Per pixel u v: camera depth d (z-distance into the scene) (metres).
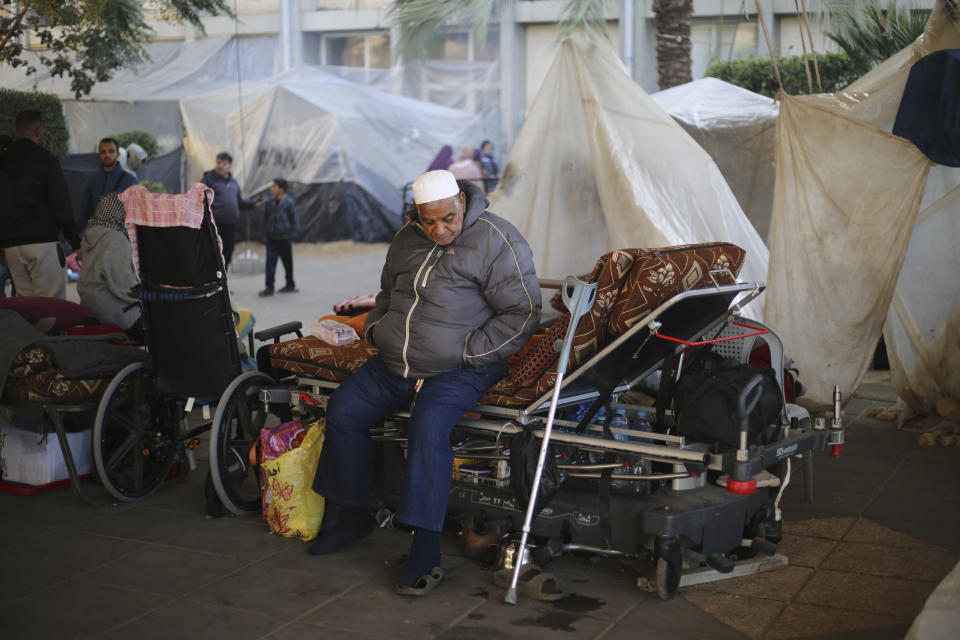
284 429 4.17
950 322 5.50
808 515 4.29
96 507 4.47
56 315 5.12
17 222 6.38
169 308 4.29
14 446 4.68
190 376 4.40
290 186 16.12
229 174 10.67
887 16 7.78
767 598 3.46
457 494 3.90
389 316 3.77
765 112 7.72
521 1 21.38
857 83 5.66
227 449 4.27
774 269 5.54
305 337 4.55
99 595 3.53
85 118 14.12
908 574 3.65
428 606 3.42
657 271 3.45
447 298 3.64
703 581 3.59
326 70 19.97
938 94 4.91
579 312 3.42
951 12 5.04
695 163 6.00
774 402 3.54
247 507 4.33
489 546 3.77
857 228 5.30
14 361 4.44
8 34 8.66
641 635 3.18
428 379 3.72
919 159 5.09
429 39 11.01
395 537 4.09
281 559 3.86
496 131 21.38
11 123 10.80
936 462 5.02
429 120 17.42
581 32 7.37
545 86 6.36
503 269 3.61
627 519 3.50
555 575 3.66
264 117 15.89
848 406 6.17
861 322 5.39
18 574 3.72
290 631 3.24
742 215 6.12
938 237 5.57
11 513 4.39
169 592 3.55
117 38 9.73
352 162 16.12
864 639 3.15
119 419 4.46
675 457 3.38
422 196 3.55
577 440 3.53
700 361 4.06
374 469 4.15
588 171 6.19
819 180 5.35
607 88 6.18
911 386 5.70
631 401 4.71
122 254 5.30
